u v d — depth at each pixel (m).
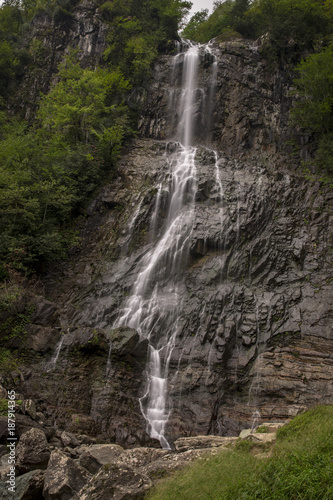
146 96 38.97
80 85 33.47
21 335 19.73
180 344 21.84
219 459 9.58
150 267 25.48
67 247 27.83
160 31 43.00
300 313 22.73
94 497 8.96
